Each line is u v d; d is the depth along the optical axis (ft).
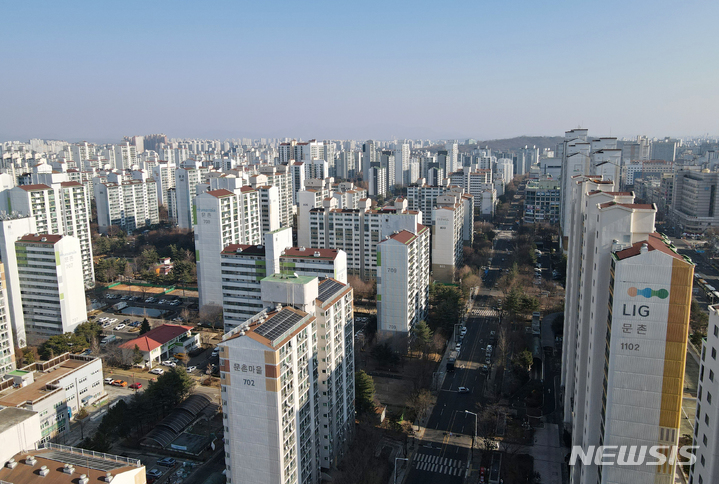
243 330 398.01
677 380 346.33
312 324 449.89
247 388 387.75
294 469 413.80
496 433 548.31
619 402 359.66
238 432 397.39
